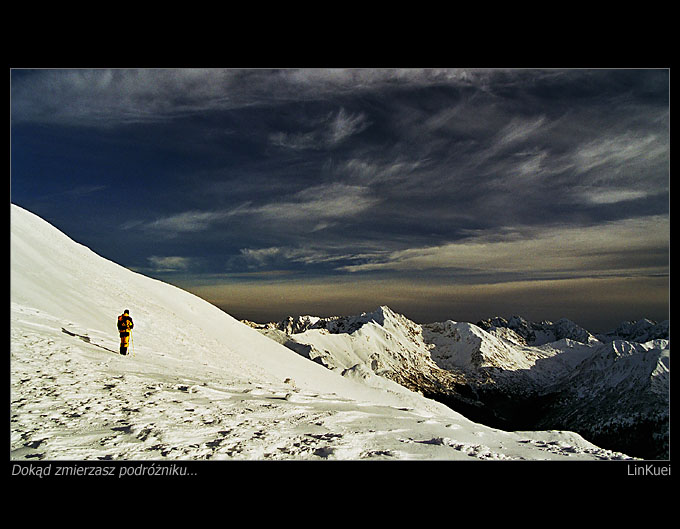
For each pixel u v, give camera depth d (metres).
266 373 28.27
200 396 11.55
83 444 6.93
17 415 8.05
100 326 20.80
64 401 9.24
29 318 16.70
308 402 12.58
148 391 11.18
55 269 25.02
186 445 7.25
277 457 7.11
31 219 30.84
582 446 10.42
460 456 8.04
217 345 30.09
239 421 9.14
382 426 10.06
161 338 24.17
